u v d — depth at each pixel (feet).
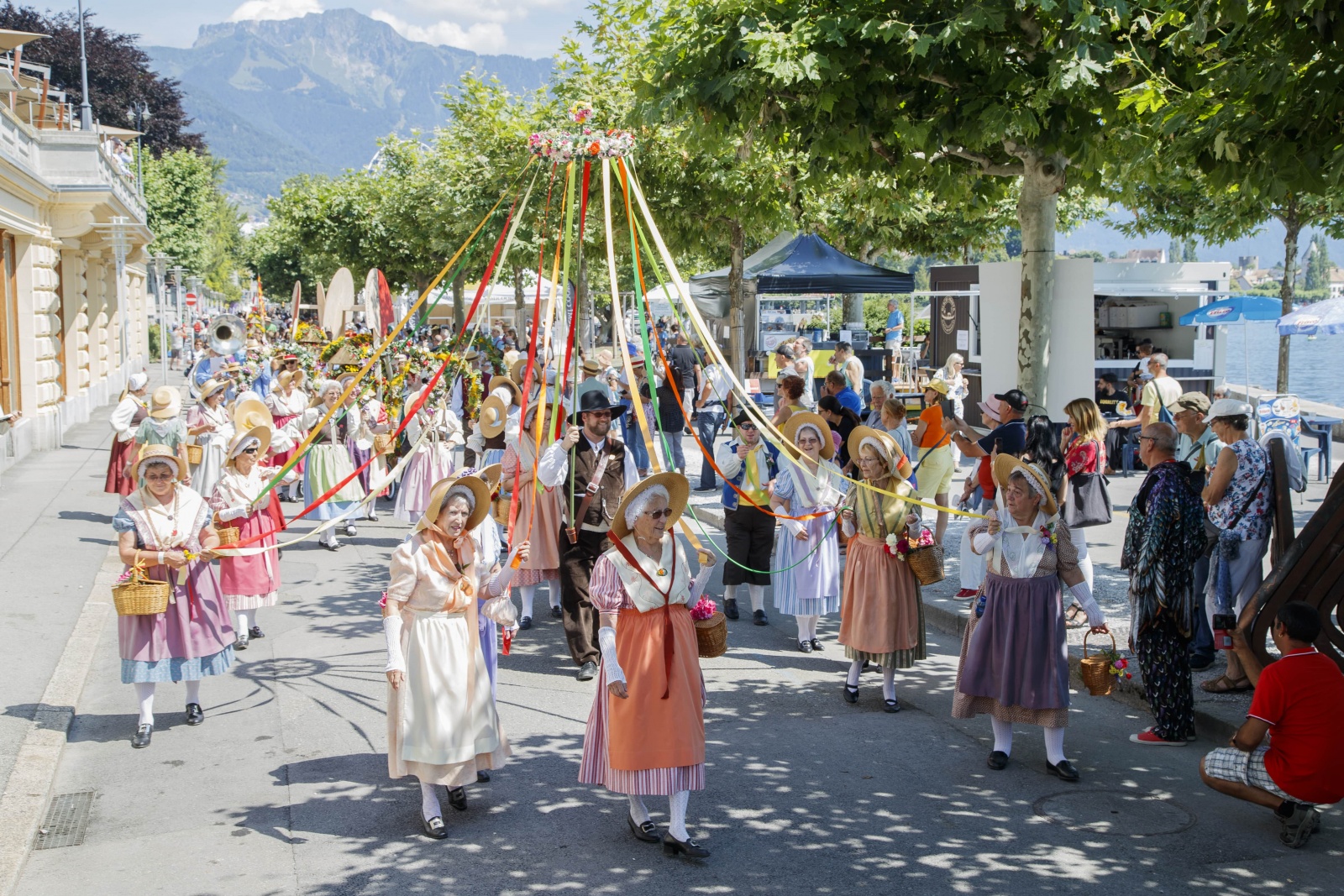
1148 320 64.64
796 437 26.37
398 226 109.81
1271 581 20.26
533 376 37.73
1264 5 19.71
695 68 30.27
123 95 164.96
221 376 41.83
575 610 24.63
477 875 15.51
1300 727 16.26
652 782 15.83
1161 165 25.46
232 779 19.04
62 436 65.41
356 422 38.88
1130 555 20.95
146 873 15.56
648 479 16.12
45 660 24.86
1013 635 19.26
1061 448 29.01
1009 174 32.71
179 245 153.89
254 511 26.40
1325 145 19.44
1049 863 15.89
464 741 16.88
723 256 70.74
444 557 16.93
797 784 18.80
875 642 22.40
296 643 27.50
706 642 16.99
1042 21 26.86
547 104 63.31
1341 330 49.67
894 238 76.64
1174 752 20.43
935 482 32.19
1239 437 23.65
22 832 16.46
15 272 59.77
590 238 53.26
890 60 28.22
